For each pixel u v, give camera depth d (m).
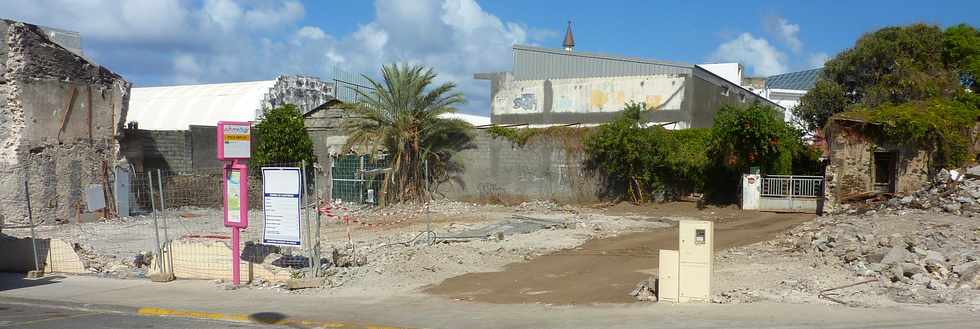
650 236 21.05
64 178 29.61
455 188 36.91
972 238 15.37
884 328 8.83
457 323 10.24
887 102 33.09
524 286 13.19
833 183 26.86
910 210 22.08
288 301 12.27
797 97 59.41
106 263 16.86
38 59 28.84
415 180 36.59
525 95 43.50
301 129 36.78
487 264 15.73
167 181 31.59
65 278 15.30
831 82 39.78
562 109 42.31
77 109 30.28
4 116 28.11
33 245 16.00
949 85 33.69
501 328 9.84
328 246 18.91
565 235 21.09
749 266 14.57
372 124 36.38
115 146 31.81
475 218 28.22
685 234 10.96
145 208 32.72
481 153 36.34
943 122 25.98
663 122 39.25
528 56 43.53
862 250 14.75
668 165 32.03
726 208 29.95
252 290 13.41
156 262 15.14
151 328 10.52
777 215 27.64
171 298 12.76
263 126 36.47
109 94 31.66
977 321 9.01
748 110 29.50
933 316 9.36
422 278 13.94
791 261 15.01
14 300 13.14
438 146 37.19
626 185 33.12
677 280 11.08
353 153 37.16
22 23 28.30
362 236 22.33
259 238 20.52
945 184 22.97
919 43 36.78
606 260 16.17
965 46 35.94
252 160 36.31
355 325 10.28
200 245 14.80
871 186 26.84
